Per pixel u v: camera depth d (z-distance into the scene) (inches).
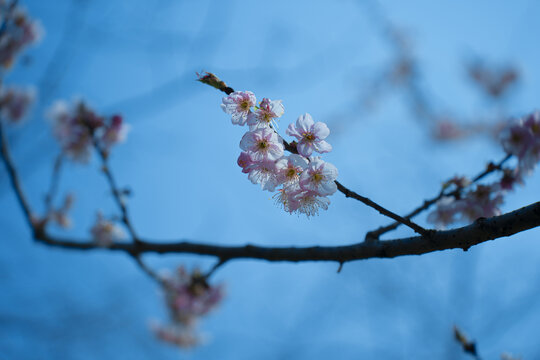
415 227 85.7
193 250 140.4
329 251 105.5
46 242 187.2
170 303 216.1
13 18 209.8
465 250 84.7
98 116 165.5
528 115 117.6
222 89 90.2
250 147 90.9
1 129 184.9
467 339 135.9
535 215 75.3
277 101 90.2
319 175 88.0
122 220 148.9
